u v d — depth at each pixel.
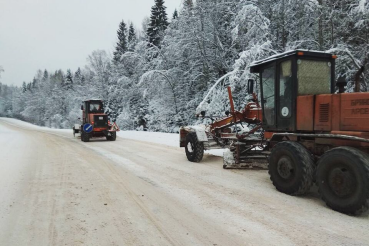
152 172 6.56
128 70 29.58
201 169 6.85
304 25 14.26
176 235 3.25
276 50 14.74
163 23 30.94
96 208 4.15
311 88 5.07
